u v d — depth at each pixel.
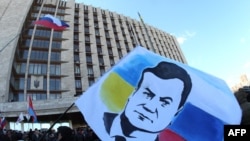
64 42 63.44
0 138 12.95
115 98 2.91
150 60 3.15
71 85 57.28
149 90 2.97
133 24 83.56
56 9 69.81
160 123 2.81
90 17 75.06
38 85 54.84
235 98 3.18
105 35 73.94
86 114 2.81
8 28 57.94
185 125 2.83
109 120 2.79
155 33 88.62
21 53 58.16
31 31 61.62
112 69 3.07
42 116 42.34
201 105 2.97
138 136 2.74
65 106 42.62
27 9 63.03
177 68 3.13
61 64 59.81
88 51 66.75
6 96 47.91
